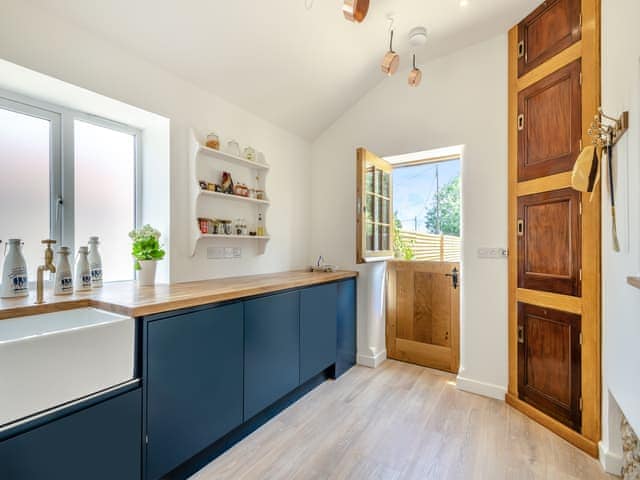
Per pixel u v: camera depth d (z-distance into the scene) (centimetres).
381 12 213
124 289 178
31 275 168
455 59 259
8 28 138
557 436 190
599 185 171
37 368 104
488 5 210
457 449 177
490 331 240
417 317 310
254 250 271
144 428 132
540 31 208
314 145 338
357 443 183
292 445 181
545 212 205
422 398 238
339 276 273
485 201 243
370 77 286
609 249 161
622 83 149
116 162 205
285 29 208
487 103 244
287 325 218
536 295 211
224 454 173
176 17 174
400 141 287
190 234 218
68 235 181
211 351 162
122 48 177
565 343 191
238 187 247
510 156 231
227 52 207
